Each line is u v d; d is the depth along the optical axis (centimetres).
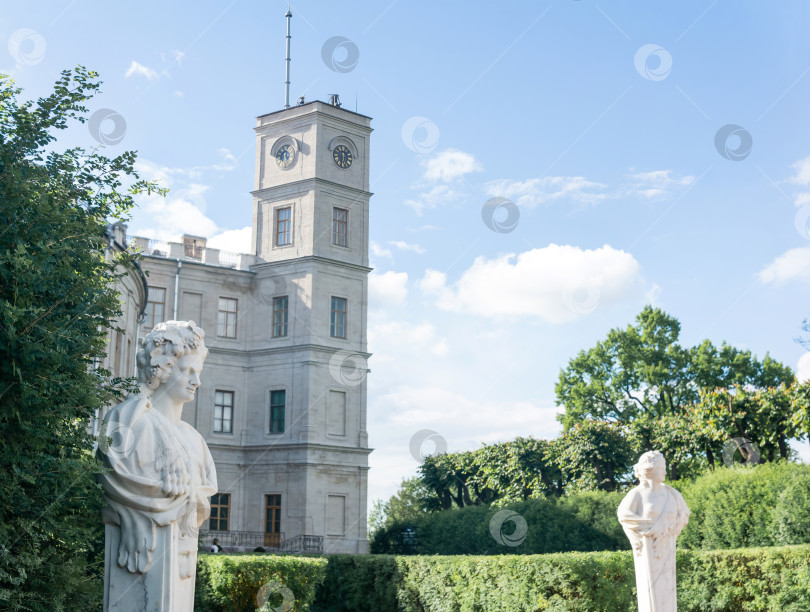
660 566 816
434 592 1831
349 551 4869
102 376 709
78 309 688
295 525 4775
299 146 5116
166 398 530
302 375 4888
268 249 5125
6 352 641
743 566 1466
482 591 1678
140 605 493
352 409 5019
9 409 634
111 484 490
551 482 4388
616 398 4912
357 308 5119
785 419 2784
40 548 658
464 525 3741
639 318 4934
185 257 5106
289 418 4897
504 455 4534
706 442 3056
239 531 4878
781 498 1977
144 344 532
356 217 5188
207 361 4953
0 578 611
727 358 4819
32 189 688
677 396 4800
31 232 672
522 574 1591
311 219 5006
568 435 4069
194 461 519
